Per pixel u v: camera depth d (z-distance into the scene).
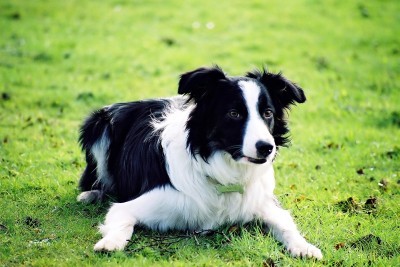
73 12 18.45
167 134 6.17
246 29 17.86
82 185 7.24
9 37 15.54
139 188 6.38
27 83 12.22
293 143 9.53
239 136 5.57
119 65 14.19
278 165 8.34
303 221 6.39
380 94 13.16
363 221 6.46
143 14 18.70
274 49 16.27
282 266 5.32
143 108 7.07
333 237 5.97
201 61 14.98
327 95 12.78
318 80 13.92
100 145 7.15
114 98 11.84
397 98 12.77
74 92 11.97
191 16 18.80
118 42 16.08
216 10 19.52
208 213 5.98
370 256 5.57
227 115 5.63
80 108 11.16
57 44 15.34
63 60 14.28
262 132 5.46
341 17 19.42
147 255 5.40
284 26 18.31
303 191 7.36
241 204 6.02
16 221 6.17
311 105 12.02
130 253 5.45
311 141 9.63
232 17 18.89
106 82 12.96
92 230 5.98
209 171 5.88
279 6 20.23
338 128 10.68
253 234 5.99
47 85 12.26
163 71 14.05
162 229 6.02
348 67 15.11
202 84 5.75
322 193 7.29
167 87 12.88
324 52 16.28
